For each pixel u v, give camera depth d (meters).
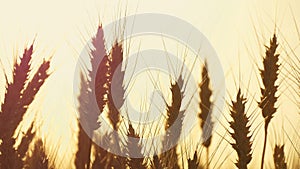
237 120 0.72
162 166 0.70
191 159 0.68
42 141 0.72
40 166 0.70
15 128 0.71
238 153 0.72
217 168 0.73
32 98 0.71
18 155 0.70
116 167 0.71
